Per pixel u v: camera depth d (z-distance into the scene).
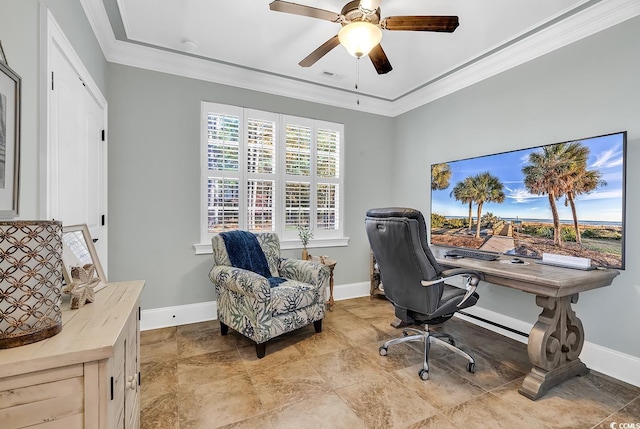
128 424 1.12
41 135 1.27
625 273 2.01
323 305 2.77
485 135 2.93
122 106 2.70
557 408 1.75
